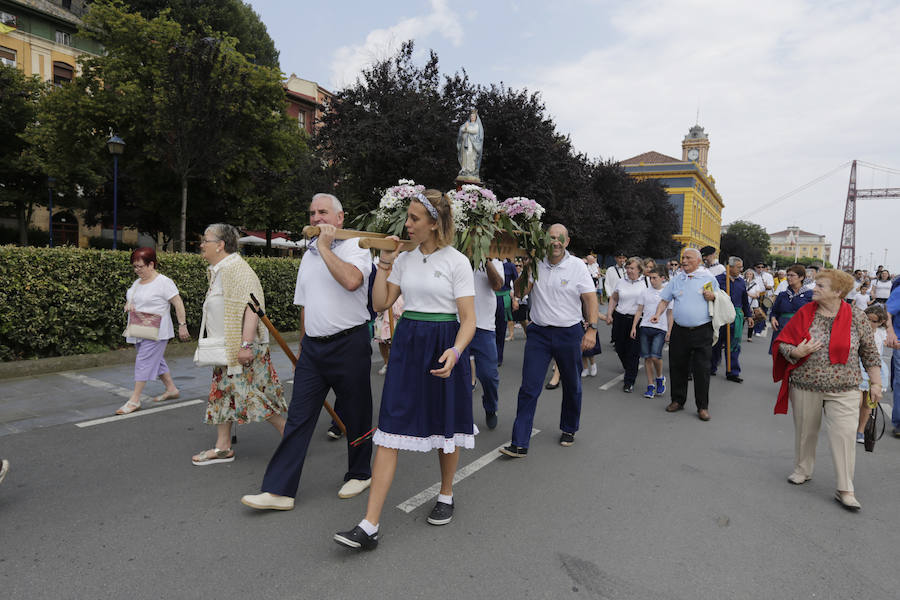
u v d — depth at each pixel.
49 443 4.37
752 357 10.98
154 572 2.64
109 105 18.75
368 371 3.53
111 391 5.97
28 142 21.25
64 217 29.28
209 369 7.24
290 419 3.36
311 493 3.62
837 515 3.60
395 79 18.06
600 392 7.19
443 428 2.95
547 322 4.55
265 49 33.72
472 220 4.21
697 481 4.11
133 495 3.49
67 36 29.92
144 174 21.36
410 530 3.17
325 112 19.22
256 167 22.17
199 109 13.84
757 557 3.01
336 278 3.07
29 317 6.62
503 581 2.68
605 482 4.02
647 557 2.96
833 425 3.79
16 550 2.80
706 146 76.44
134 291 5.30
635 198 32.72
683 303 6.03
